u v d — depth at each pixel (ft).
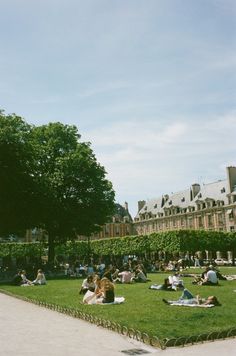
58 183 163.63
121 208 437.17
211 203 326.85
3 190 135.85
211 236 216.54
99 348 32.40
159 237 217.15
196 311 47.88
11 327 42.39
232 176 316.19
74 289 83.30
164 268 158.61
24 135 150.20
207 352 29.96
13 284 104.42
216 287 78.74
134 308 52.24
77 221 165.27
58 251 272.92
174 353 30.01
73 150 175.11
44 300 64.08
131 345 33.37
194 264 227.40
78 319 46.96
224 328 36.94
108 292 59.16
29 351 31.63
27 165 144.97
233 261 226.17
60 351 31.53
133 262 161.48
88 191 173.47
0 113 153.28
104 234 406.00
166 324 40.01
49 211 153.58
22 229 154.20
